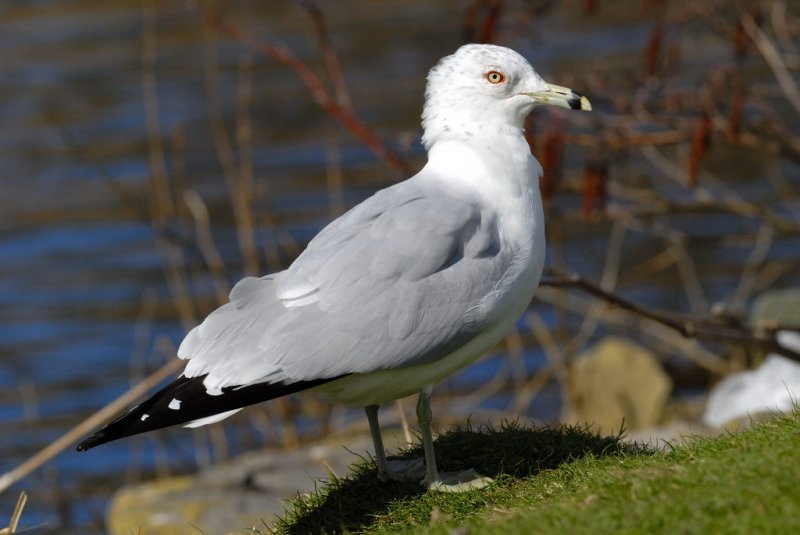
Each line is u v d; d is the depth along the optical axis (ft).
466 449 25.55
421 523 22.66
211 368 22.99
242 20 94.53
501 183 24.94
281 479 38.29
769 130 41.68
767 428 22.65
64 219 68.80
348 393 23.91
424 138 26.45
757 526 17.78
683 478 20.06
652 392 46.50
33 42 92.79
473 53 26.13
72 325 58.39
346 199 67.41
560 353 54.29
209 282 61.31
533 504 21.54
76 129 77.87
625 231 65.05
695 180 39.22
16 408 51.80
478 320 23.90
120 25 95.40
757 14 42.78
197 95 82.74
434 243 23.67
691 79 65.00
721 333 37.35
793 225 43.93
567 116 42.27
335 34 91.66
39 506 44.91
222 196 69.21
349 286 23.30
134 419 22.57
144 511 37.47
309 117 79.10
